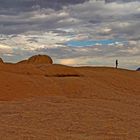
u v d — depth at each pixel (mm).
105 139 17047
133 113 24578
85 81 45500
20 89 38875
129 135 18094
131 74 55125
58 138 17062
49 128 19609
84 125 20375
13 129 19125
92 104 27609
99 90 42438
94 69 55750
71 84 43188
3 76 41094
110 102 29469
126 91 44906
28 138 16938
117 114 23688
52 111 24391
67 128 19625
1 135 17547
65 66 53906
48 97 32531
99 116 22922
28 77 43406
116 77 50781
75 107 25875
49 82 42938
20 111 24641
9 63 52031
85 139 16938
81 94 40375
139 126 20406
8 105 27594
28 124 20625
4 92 37156
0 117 22781
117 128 19734
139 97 37125
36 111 24516
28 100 31219
